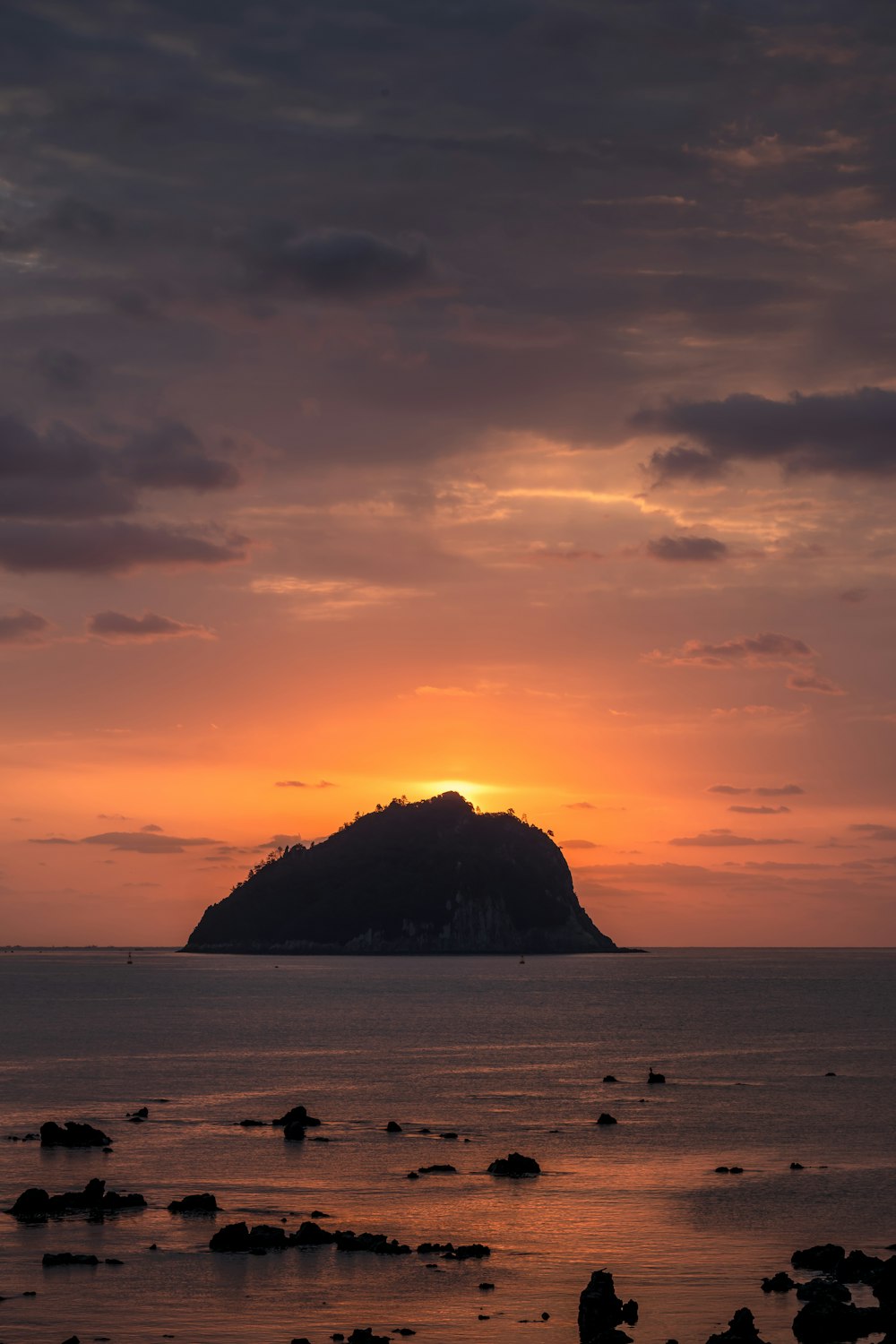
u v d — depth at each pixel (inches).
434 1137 3828.7
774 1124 4101.9
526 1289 2329.0
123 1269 2427.4
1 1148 3612.2
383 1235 2689.5
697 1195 3046.3
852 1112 4384.8
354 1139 3791.8
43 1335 2090.3
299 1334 2100.1
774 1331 2113.7
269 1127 3993.6
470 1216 2851.9
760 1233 2716.5
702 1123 4136.3
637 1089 5024.6
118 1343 2057.1
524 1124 4114.2
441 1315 2188.7
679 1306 2236.7
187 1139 3777.1
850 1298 2245.3
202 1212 2854.3
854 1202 2977.4
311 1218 2824.8
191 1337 2085.4
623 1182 3196.4
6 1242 2603.3
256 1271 2422.5
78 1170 3312.0
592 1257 2534.5
